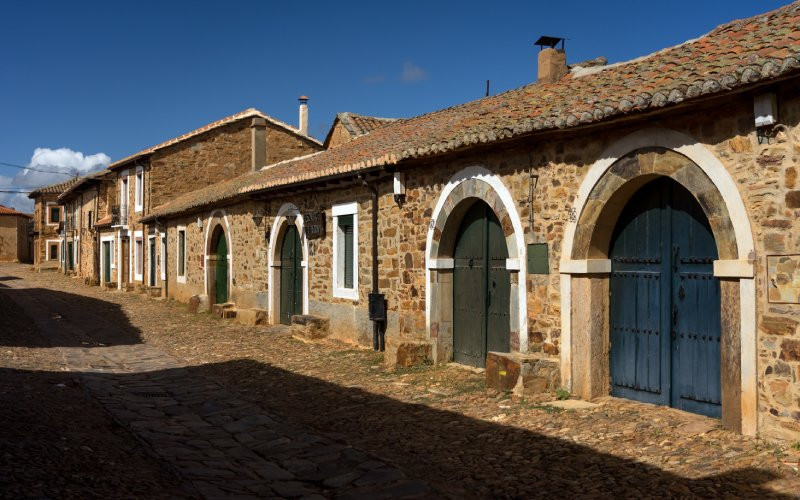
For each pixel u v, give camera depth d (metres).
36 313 19.20
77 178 38.81
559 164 7.71
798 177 5.35
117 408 7.78
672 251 6.84
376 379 9.22
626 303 7.34
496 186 8.69
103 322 17.41
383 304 11.10
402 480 5.29
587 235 7.37
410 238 10.52
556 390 7.67
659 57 7.81
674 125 6.39
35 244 48.31
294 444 6.47
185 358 11.91
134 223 27.23
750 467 4.91
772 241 5.54
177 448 6.22
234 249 17.83
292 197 14.63
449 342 10.01
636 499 4.55
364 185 11.55
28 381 8.67
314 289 13.76
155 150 23.97
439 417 7.07
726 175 5.88
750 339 5.67
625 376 7.34
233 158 25.28
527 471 5.27
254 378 9.84
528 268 8.17
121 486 4.68
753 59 5.57
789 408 5.39
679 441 5.66
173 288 22.84
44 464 4.88
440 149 8.95
